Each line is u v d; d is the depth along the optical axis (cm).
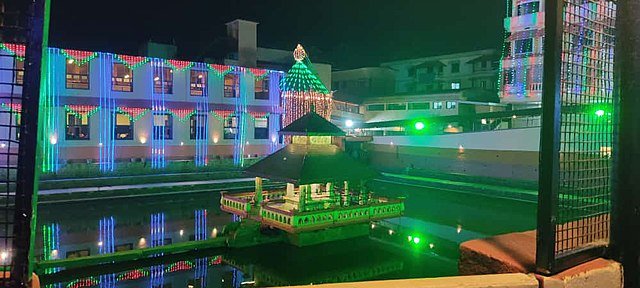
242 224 1941
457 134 3306
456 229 2206
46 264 1509
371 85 4988
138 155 3120
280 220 1741
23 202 214
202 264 1734
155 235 2031
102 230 2100
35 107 216
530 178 2841
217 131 3428
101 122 2983
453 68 4866
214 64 3512
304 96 2838
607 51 321
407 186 3262
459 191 2898
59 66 2842
